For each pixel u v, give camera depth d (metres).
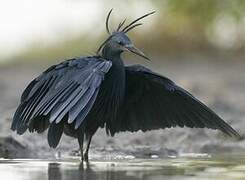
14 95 24.28
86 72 11.80
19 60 36.06
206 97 22.72
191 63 32.75
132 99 13.40
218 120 12.95
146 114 13.56
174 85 12.93
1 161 12.79
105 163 12.39
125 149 14.58
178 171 11.17
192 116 13.32
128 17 33.38
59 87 11.80
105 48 12.77
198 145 15.69
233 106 20.84
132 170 11.30
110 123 13.02
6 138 14.11
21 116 12.26
